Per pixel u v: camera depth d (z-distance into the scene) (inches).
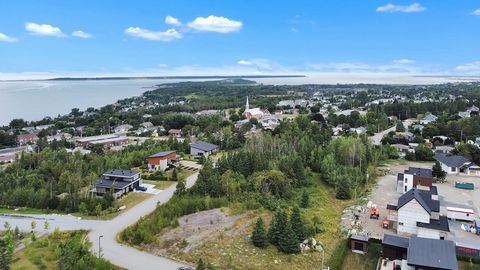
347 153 3127.5
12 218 2146.9
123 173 2664.9
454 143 4301.2
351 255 1683.1
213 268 1396.4
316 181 2886.3
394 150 3779.5
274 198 2367.1
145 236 1753.2
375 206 2285.9
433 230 1811.0
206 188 2374.5
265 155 3102.9
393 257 1612.9
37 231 1934.1
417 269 1382.9
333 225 2014.0
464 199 2532.0
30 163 3238.2
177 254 1631.4
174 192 2442.2
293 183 2684.5
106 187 2518.5
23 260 1550.2
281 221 1732.3
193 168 3233.3
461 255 1616.6
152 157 3107.8
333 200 2504.9
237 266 1525.6
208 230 1870.1
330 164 2950.3
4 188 2593.5
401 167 3405.5
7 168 3198.8
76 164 2972.4
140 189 2620.6
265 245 1700.3
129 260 1578.5
